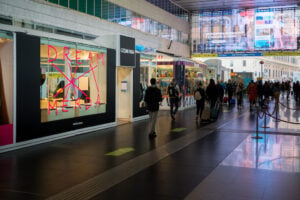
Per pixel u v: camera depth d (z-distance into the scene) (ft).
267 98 93.20
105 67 41.22
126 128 41.37
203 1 113.50
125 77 48.08
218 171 21.45
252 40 122.42
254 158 25.08
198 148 28.94
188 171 21.45
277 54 119.34
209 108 48.60
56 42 33.01
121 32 84.64
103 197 16.49
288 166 22.76
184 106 70.64
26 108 29.09
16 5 53.11
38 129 30.53
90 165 22.89
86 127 37.65
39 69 30.48
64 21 64.39
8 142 27.37
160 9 106.73
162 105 67.82
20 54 28.32
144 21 96.78
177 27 120.37
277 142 31.78
